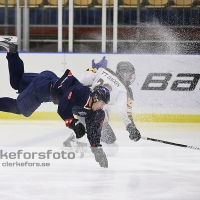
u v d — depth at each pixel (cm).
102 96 1323
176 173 1316
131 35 2497
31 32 2597
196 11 2470
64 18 2580
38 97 1571
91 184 1196
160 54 2256
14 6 2553
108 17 2591
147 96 2259
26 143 1723
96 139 1363
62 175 1287
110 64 2278
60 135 1880
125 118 1559
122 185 1188
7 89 2272
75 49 2511
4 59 2267
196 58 2262
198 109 2259
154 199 1064
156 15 2491
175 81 2262
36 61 2269
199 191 1134
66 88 1431
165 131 2017
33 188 1153
